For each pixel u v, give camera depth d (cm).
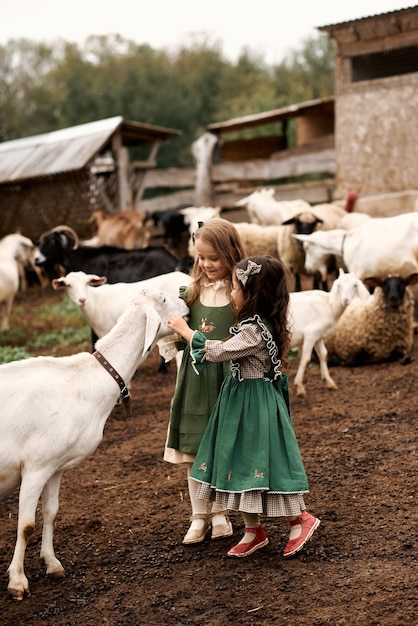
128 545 436
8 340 1066
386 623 329
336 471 518
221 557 408
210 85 4434
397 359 821
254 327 380
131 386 816
